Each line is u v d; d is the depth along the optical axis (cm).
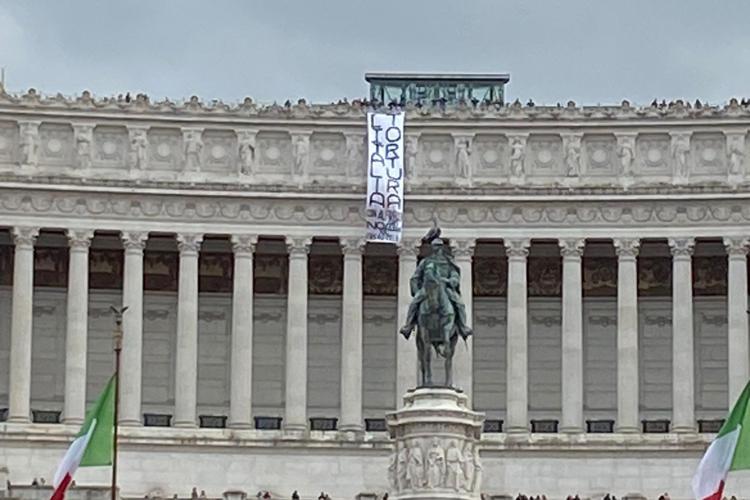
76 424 16825
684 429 17025
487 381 17712
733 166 17288
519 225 17312
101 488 14800
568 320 17238
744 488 16325
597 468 16738
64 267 17588
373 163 17212
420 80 18800
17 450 16500
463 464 11631
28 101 17225
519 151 17412
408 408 11694
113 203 17200
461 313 11981
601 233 17262
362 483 16700
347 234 17275
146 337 17600
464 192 17262
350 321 17200
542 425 17612
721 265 17638
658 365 17688
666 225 17238
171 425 17350
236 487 16662
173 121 17312
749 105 17362
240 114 17362
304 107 17425
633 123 17362
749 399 11812
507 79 18788
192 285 17200
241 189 17225
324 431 17175
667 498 15550
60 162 17262
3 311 17438
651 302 17738
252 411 17600
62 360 17488
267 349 17712
